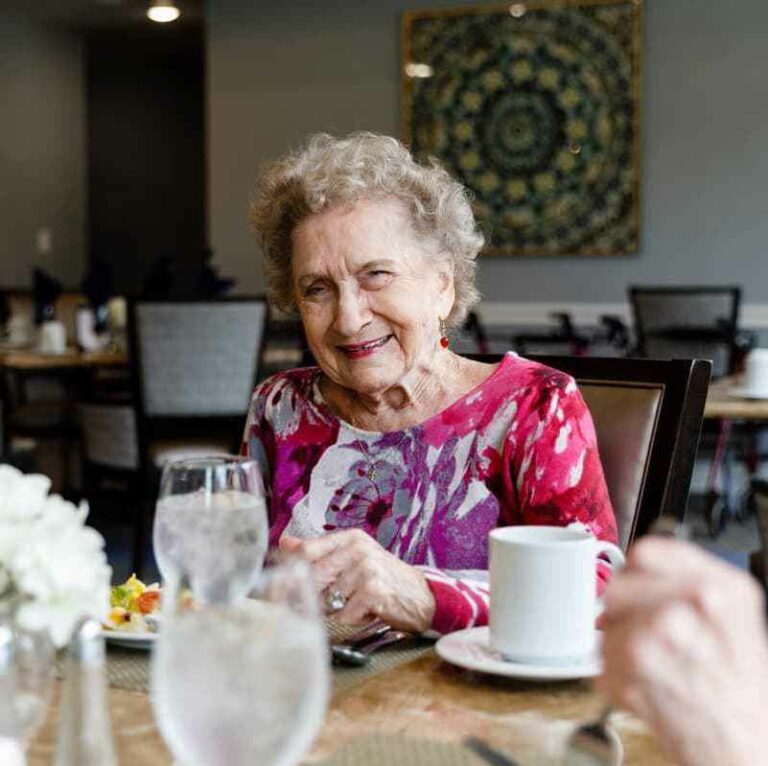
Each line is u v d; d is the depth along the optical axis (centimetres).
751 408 376
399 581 118
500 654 103
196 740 58
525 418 150
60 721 66
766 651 59
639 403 160
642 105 720
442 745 84
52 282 643
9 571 75
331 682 104
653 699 58
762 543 224
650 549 60
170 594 90
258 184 159
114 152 1120
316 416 160
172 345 430
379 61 774
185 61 1119
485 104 748
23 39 930
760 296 710
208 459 103
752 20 702
